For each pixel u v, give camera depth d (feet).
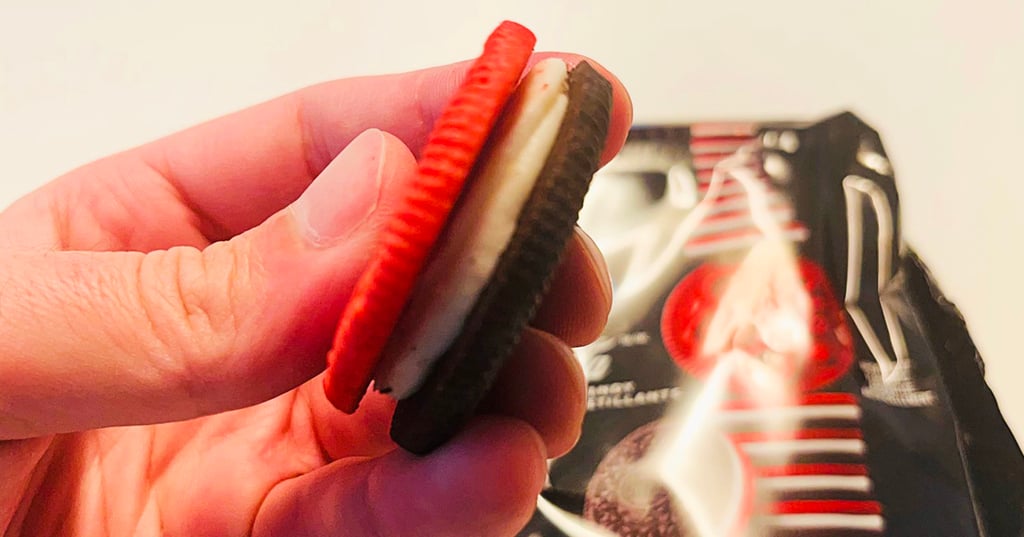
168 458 0.40
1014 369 0.48
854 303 0.50
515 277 0.23
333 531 0.33
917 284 0.52
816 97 0.60
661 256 0.52
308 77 0.63
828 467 0.44
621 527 0.43
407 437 0.25
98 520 0.37
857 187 0.55
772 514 0.43
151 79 0.64
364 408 0.40
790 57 0.63
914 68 0.62
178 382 0.27
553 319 0.37
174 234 0.43
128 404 0.28
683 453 0.45
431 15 0.66
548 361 0.33
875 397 0.46
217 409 0.29
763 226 0.53
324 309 0.27
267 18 0.67
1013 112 0.59
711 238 0.53
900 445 0.44
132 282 0.27
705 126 0.58
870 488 0.43
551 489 0.45
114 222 0.42
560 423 0.34
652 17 0.66
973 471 0.44
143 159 0.43
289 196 0.44
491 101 0.23
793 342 0.48
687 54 0.63
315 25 0.66
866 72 0.62
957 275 0.52
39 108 0.62
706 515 0.43
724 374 0.48
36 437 0.31
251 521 0.39
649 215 0.54
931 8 0.65
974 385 0.47
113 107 0.62
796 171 0.55
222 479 0.39
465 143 0.23
